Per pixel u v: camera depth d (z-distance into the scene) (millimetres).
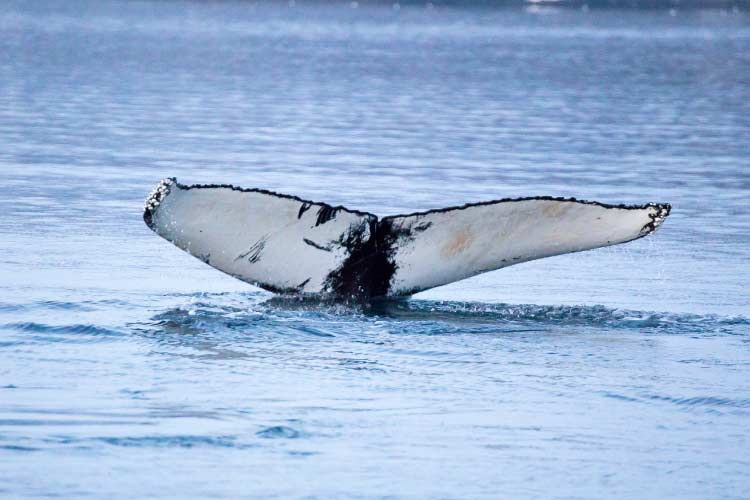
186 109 138875
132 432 27250
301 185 78312
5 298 41719
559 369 33062
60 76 185500
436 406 29641
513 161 95625
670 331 38125
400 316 38219
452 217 38906
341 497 23953
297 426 27906
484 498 24094
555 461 26125
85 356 33562
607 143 111188
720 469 25797
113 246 54406
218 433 27312
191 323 37219
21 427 27438
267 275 38875
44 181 77438
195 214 38312
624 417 29141
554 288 47438
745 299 45500
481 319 38625
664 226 65250
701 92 187125
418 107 151125
